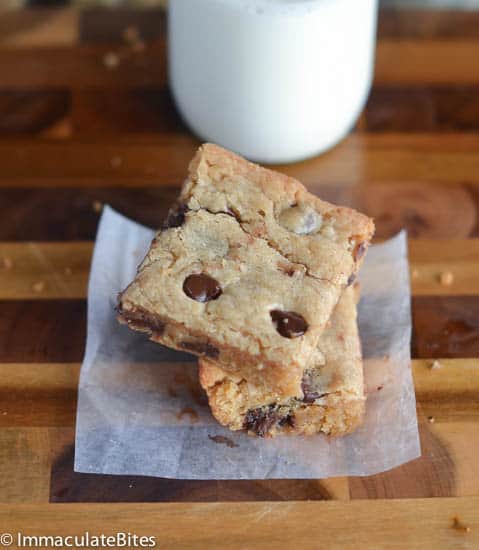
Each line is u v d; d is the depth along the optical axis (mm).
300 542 316
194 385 349
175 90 416
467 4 496
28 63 449
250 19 364
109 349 356
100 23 465
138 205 403
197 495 324
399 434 336
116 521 320
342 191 408
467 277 383
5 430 339
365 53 393
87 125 429
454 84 445
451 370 355
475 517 321
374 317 367
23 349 360
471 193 408
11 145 421
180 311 320
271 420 335
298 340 316
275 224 343
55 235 393
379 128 429
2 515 321
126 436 336
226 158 354
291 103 387
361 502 323
